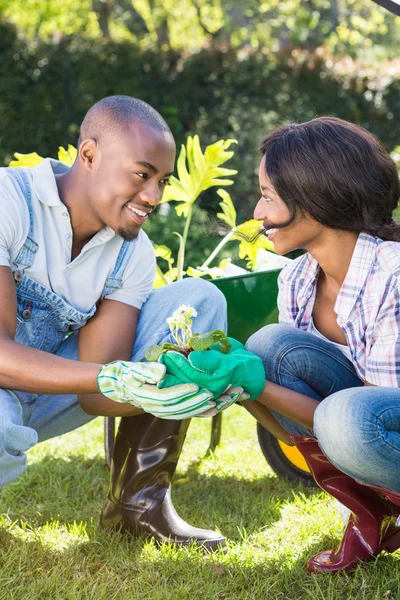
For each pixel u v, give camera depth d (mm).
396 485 2039
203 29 12805
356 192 2119
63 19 12281
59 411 2441
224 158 3414
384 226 2217
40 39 9500
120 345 2383
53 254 2287
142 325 2434
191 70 9492
